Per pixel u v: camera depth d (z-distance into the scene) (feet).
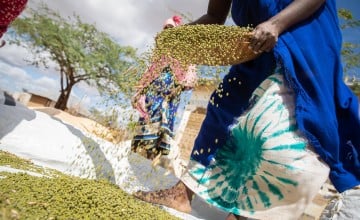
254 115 3.29
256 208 3.27
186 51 3.34
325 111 3.06
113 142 4.64
